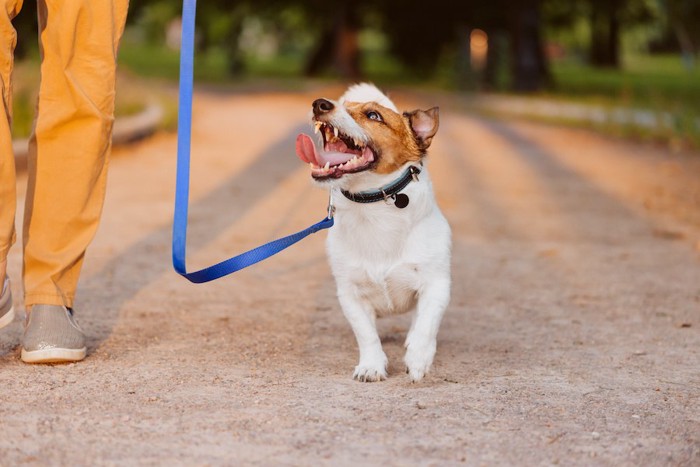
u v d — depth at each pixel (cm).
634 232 875
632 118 1884
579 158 1460
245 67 4434
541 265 731
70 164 436
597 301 617
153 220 864
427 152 448
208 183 1111
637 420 377
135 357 455
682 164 1381
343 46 3881
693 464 328
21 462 312
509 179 1218
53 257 440
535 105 2580
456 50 3962
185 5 381
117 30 439
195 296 599
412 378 428
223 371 436
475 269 714
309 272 686
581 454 335
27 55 2011
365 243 444
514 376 442
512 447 340
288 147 1519
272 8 4234
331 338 512
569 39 6278
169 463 315
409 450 334
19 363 437
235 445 334
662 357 485
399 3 3916
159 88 2480
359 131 427
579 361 473
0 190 417
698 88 3303
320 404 387
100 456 319
